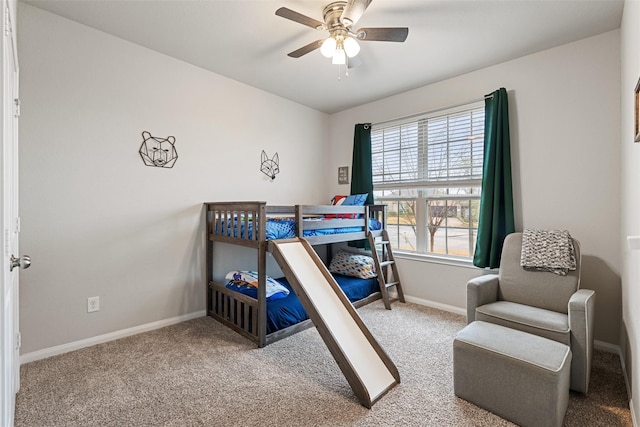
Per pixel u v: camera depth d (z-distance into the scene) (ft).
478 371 5.99
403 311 11.39
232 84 11.59
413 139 12.59
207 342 8.80
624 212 7.24
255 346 8.57
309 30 8.45
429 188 12.14
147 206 9.55
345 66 10.48
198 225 10.78
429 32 8.41
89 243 8.46
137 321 9.38
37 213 7.66
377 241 12.35
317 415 5.79
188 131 10.44
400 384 6.78
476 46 9.12
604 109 8.40
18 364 6.28
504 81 10.12
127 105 9.10
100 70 8.59
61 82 7.97
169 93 9.96
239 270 11.87
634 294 5.74
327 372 7.24
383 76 11.22
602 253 8.46
